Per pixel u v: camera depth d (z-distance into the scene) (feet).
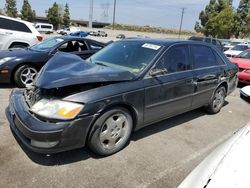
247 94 21.75
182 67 14.28
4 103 17.28
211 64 16.72
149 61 12.73
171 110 13.76
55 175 9.86
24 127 9.82
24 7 258.78
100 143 10.86
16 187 9.07
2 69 20.07
